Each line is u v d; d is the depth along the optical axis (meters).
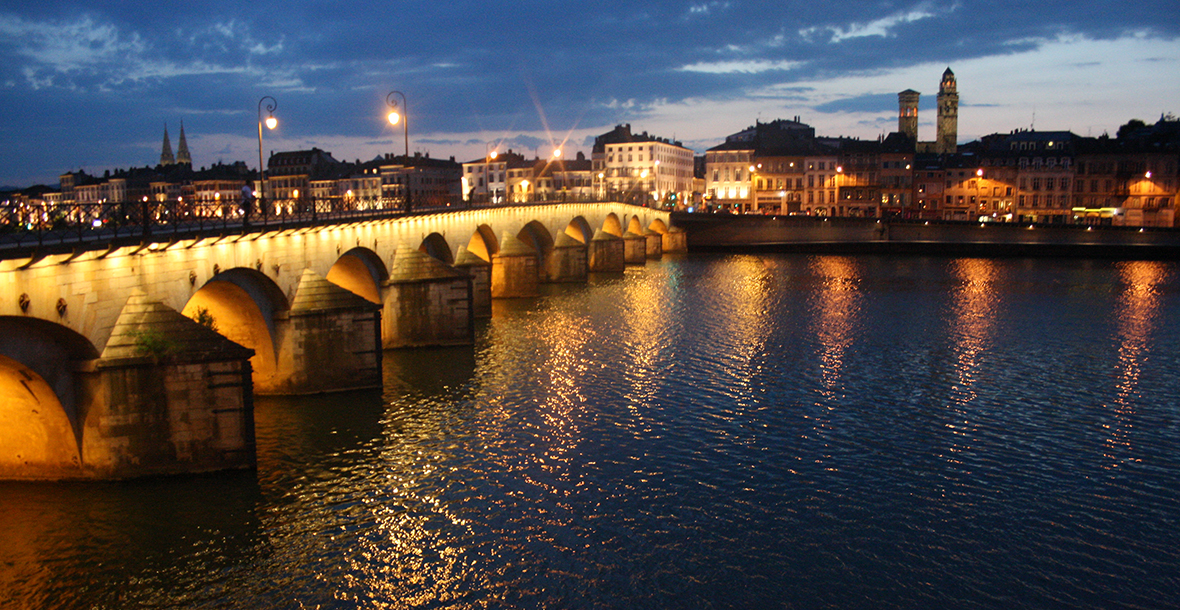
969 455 34.81
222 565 26.12
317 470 33.16
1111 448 35.69
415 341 55.78
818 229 130.50
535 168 191.12
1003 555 26.86
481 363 50.66
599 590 24.75
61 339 28.38
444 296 55.47
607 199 112.56
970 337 58.25
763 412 40.28
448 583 25.12
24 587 24.86
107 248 28.05
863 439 36.66
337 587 24.95
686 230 138.88
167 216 32.16
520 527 28.47
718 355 52.41
